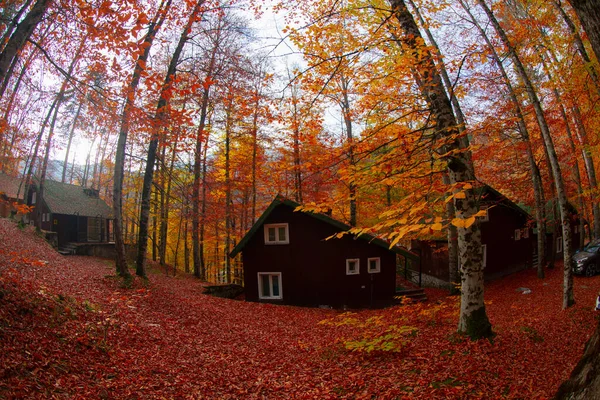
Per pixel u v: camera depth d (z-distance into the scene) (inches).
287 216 741.9
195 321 435.2
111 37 251.9
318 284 725.3
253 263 752.3
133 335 323.6
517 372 246.2
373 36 278.8
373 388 240.7
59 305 310.0
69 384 214.7
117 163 529.3
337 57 246.5
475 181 211.9
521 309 549.3
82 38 316.5
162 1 379.2
